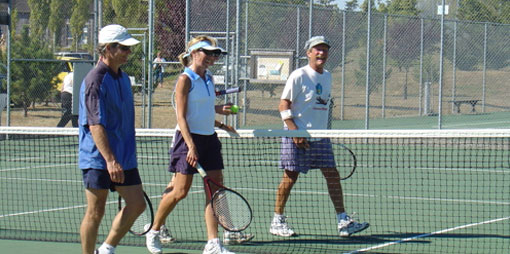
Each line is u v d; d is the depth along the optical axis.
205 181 7.03
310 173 13.47
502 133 7.45
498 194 11.64
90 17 20.61
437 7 23.66
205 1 21.23
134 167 6.40
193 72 7.25
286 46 21.69
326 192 11.74
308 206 10.50
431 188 12.24
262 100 21.94
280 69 19.33
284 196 8.41
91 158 6.21
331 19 22.47
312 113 8.36
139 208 6.38
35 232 8.65
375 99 25.97
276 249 7.73
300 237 8.38
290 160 8.29
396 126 22.78
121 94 6.24
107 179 6.25
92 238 6.33
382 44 24.16
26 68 20.61
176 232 8.70
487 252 7.57
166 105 28.16
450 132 7.59
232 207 7.09
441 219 9.45
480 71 25.69
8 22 19.09
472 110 26.86
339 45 22.64
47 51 20.48
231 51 20.16
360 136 7.79
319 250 7.66
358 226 8.38
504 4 24.80
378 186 12.47
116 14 22.11
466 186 12.50
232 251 7.63
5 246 7.84
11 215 9.82
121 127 6.26
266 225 9.11
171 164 7.37
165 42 23.39
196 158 7.05
